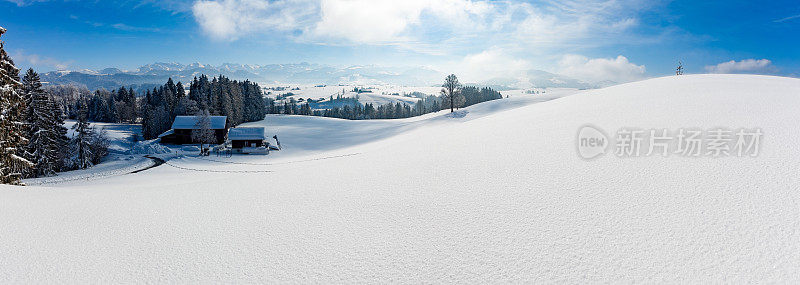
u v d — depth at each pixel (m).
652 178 7.24
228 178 14.34
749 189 6.15
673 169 7.44
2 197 9.36
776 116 9.51
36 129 34.62
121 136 82.56
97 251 6.14
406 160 12.86
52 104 42.31
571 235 5.75
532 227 6.21
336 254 5.89
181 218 8.03
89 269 5.48
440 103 152.75
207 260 5.78
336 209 8.27
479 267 5.20
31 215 8.03
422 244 6.07
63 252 6.07
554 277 4.79
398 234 6.56
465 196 8.15
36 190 11.02
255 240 6.58
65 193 11.02
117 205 9.34
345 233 6.77
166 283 5.08
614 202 6.58
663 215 5.88
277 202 9.26
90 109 123.12
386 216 7.52
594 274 4.74
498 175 9.16
